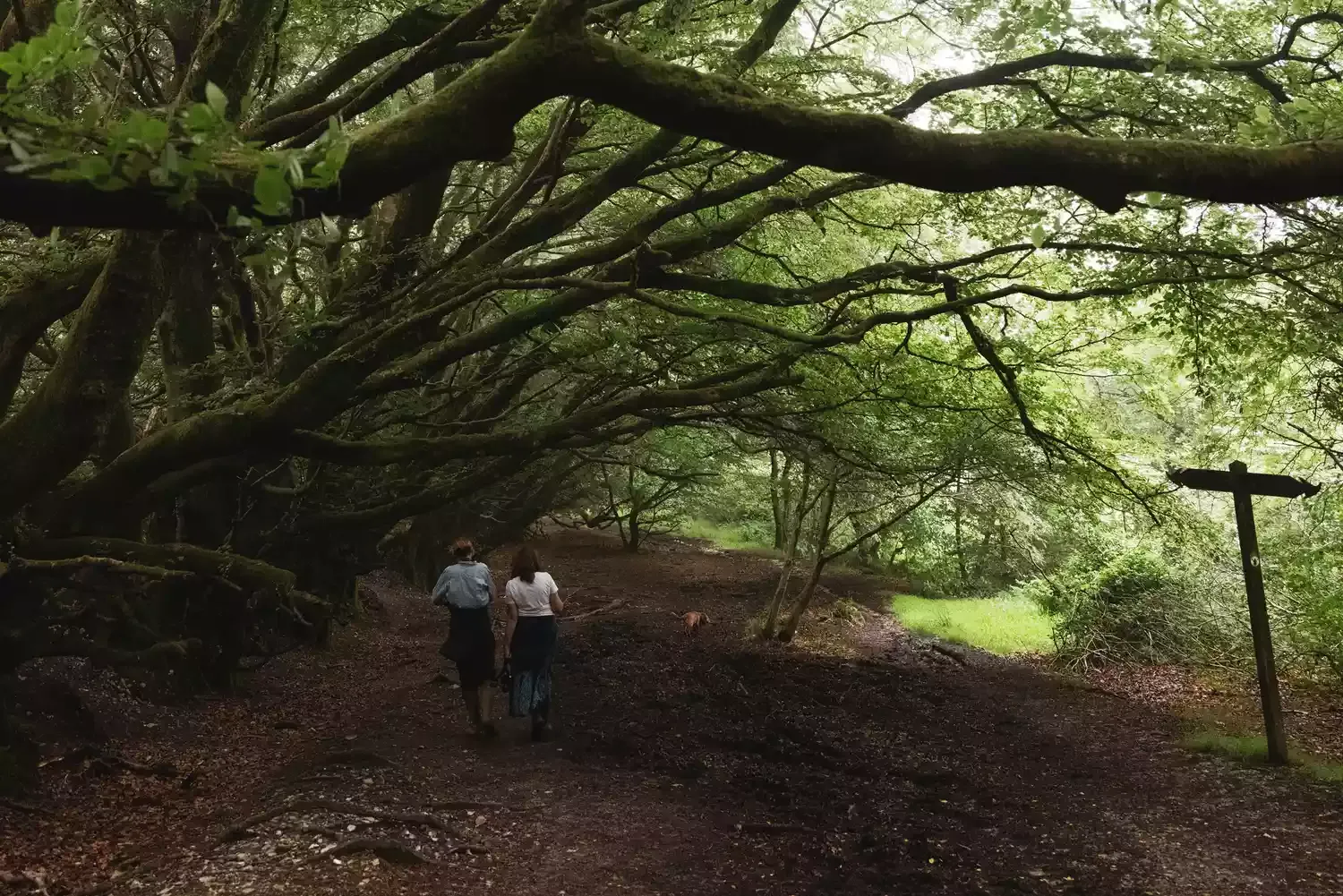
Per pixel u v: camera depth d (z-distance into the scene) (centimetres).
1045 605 1761
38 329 670
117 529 750
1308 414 1400
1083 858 665
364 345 652
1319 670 1359
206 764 793
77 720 780
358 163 273
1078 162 279
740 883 571
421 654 1347
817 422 1126
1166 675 1455
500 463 1159
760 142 287
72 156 216
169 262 588
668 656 1383
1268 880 627
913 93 775
